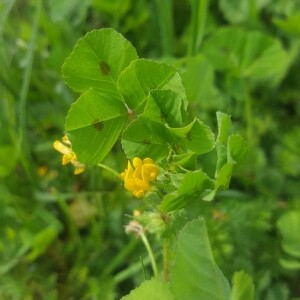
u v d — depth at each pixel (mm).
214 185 65
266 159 127
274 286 107
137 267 108
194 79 119
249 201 116
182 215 75
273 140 130
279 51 122
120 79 64
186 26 149
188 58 112
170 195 64
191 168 66
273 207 115
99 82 66
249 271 104
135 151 66
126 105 66
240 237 108
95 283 114
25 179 128
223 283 65
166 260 79
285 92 136
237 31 121
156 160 67
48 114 134
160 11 135
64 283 119
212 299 65
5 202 125
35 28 126
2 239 120
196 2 120
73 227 120
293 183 123
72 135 64
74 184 124
